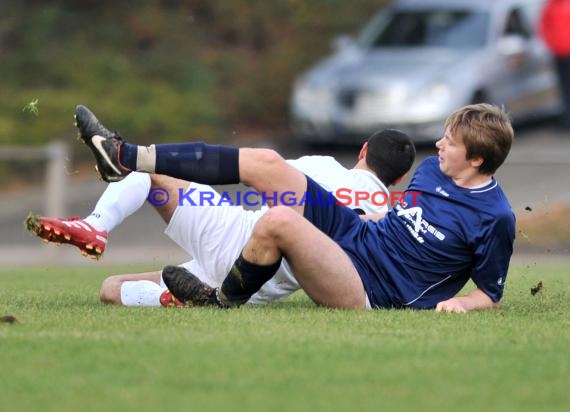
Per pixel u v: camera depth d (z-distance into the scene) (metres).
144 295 21.98
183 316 19.80
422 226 21.42
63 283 30.25
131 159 20.45
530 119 71.50
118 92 76.69
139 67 80.06
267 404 13.66
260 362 15.90
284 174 20.94
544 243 49.69
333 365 15.80
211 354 16.36
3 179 67.44
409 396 14.20
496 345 17.47
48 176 53.56
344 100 65.50
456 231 21.27
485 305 21.53
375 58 66.69
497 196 21.39
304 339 17.58
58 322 19.06
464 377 15.27
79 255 49.91
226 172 20.70
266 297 22.34
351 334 18.14
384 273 21.44
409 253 21.44
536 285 28.02
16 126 70.00
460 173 21.39
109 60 79.44
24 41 81.19
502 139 21.11
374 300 21.45
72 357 16.11
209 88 79.31
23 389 14.34
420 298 21.53
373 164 23.05
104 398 13.91
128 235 55.72
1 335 17.70
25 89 76.75
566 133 70.69
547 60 69.06
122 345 16.92
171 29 84.81
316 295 21.14
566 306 23.06
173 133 73.62
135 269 38.84
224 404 13.64
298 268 20.77
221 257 22.19
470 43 66.25
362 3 88.00
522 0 68.75
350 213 21.59
